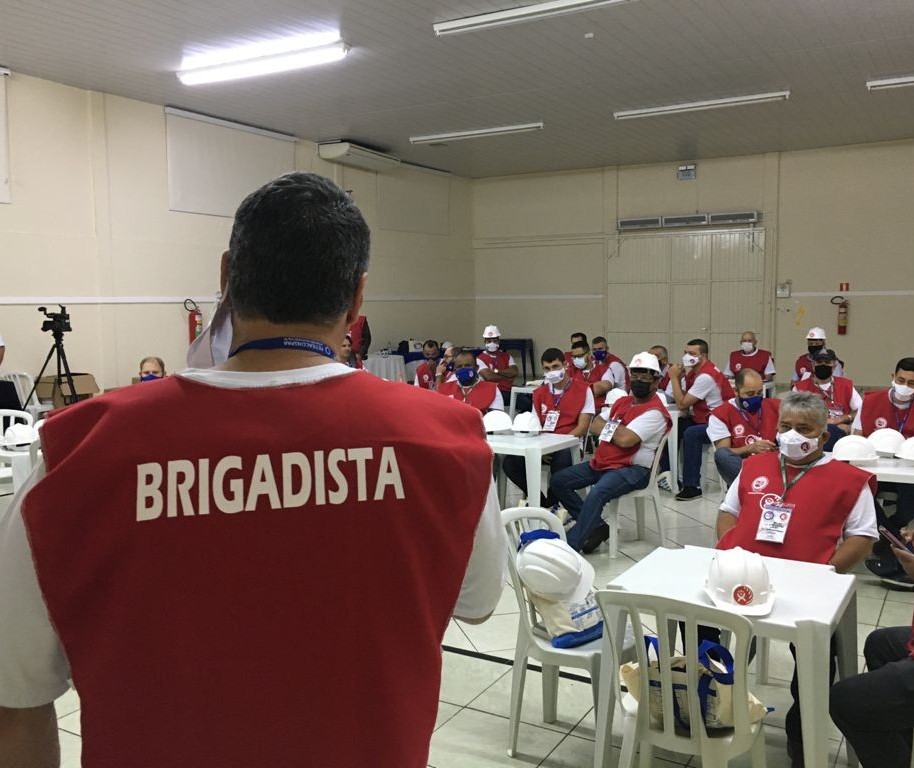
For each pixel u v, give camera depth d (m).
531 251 12.61
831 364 5.39
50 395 6.79
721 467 4.78
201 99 7.74
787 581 2.17
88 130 7.26
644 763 2.08
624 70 7.06
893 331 10.37
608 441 4.59
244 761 0.69
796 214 10.81
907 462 3.97
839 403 5.32
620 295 12.01
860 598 3.78
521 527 2.67
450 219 12.42
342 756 0.71
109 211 7.42
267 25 5.80
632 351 12.00
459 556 0.79
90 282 7.30
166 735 0.68
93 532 0.68
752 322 11.17
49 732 0.78
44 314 6.72
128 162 7.57
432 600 0.77
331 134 9.46
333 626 0.72
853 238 10.50
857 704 1.91
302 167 9.65
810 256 10.77
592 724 2.64
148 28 5.79
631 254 11.90
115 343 7.51
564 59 6.74
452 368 7.66
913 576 2.27
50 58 6.38
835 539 2.56
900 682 1.85
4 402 6.12
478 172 12.41
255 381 0.77
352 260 0.82
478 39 6.20
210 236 8.41
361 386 0.81
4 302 6.64
